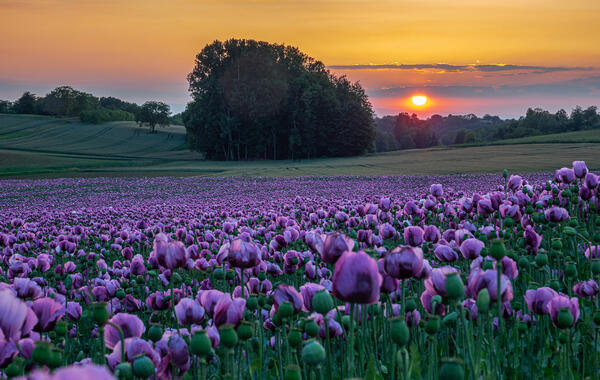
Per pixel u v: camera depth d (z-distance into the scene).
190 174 62.81
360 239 4.92
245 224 10.23
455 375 1.64
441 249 3.68
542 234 5.77
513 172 48.38
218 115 97.44
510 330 3.31
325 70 107.69
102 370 0.96
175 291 3.73
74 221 13.56
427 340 2.99
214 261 4.77
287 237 5.06
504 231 5.30
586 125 182.88
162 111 150.62
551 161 60.91
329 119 100.06
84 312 4.54
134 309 4.30
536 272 4.43
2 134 150.50
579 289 3.20
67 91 192.62
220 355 2.61
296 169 67.31
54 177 60.97
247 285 3.58
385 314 3.05
